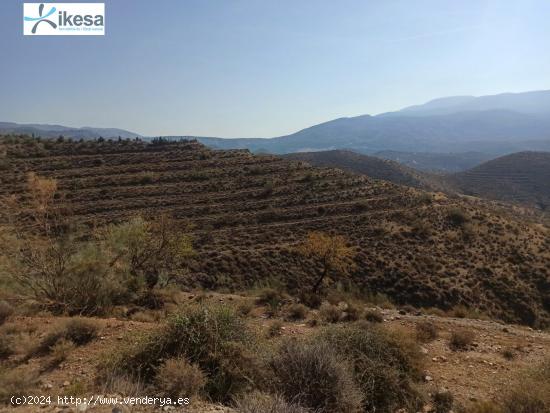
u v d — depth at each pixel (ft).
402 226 167.53
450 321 44.19
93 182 204.33
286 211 187.62
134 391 17.34
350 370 20.34
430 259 133.90
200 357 20.25
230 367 19.54
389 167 603.26
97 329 29.66
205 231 161.38
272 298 52.01
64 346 25.76
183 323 21.61
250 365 19.92
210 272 114.11
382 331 25.36
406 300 111.65
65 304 39.78
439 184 563.89
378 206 195.11
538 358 31.60
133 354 20.92
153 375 19.65
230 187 219.20
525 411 18.85
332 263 87.10
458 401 22.57
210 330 21.25
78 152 248.73
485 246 148.97
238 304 45.47
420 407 21.45
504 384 25.63
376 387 20.80
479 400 22.77
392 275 122.11
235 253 128.98
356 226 169.48
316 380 18.06
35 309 38.19
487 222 173.17
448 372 27.89
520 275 125.90
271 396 16.63
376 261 130.31
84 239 54.39
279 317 43.32
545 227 202.28
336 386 17.98
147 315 38.99
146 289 50.62
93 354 25.39
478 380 26.48
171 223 58.54
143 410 15.34
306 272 121.19
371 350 22.75
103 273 44.96
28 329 30.01
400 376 22.53
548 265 132.46
